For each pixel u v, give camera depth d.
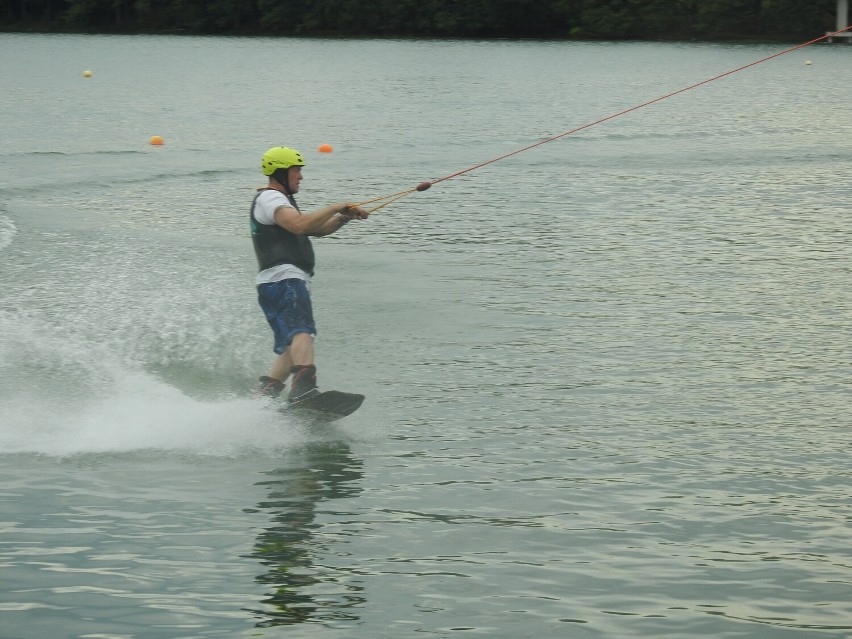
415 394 20.05
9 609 12.05
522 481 15.91
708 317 25.55
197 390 20.30
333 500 15.20
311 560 13.33
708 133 71.31
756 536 14.08
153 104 91.81
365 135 69.94
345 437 17.78
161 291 28.62
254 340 23.97
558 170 53.41
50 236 36.03
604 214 40.78
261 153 60.66
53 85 113.19
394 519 14.55
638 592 12.55
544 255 33.06
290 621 11.85
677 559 13.41
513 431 18.06
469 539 13.95
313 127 74.81
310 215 18.81
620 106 91.94
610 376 21.08
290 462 16.67
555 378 20.97
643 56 171.75
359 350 22.91
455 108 89.12
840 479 16.03
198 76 127.94
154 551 13.52
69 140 66.31
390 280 29.62
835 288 28.52
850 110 88.94
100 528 14.17
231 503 15.06
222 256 33.31
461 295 27.83
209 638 11.48
